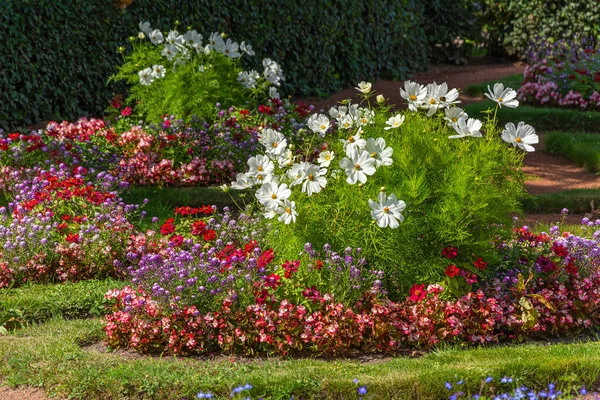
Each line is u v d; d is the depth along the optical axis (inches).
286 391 160.6
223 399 157.9
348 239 204.8
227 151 354.9
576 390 163.5
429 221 202.4
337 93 587.8
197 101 362.9
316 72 571.2
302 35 553.9
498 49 748.6
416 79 649.0
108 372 170.1
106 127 386.3
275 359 186.2
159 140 354.3
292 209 199.5
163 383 164.4
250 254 209.0
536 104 543.8
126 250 246.8
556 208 331.6
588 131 488.7
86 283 233.9
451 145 216.2
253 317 191.6
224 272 201.8
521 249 224.5
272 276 195.8
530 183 375.6
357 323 190.9
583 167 405.1
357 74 609.3
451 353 184.9
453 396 152.6
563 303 206.7
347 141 206.4
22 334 201.2
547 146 434.9
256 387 161.9
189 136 357.1
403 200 200.2
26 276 240.1
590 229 256.8
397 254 201.9
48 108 436.1
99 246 245.0
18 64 416.5
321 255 206.2
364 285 201.0
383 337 191.3
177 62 374.9
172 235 230.4
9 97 416.5
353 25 600.4
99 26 448.8
